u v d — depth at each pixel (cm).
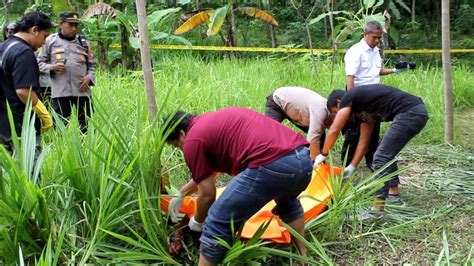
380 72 555
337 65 899
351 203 385
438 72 919
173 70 812
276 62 903
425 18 1605
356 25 900
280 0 1438
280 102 466
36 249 312
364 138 408
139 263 315
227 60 906
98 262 307
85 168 328
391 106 393
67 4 853
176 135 310
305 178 292
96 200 325
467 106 862
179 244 333
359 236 377
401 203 445
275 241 335
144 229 328
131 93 624
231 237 297
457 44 1401
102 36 873
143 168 332
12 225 302
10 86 380
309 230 362
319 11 1362
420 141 652
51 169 343
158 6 1144
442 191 477
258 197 288
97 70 829
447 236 388
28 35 383
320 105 439
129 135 346
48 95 586
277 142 287
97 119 398
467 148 625
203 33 1172
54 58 534
